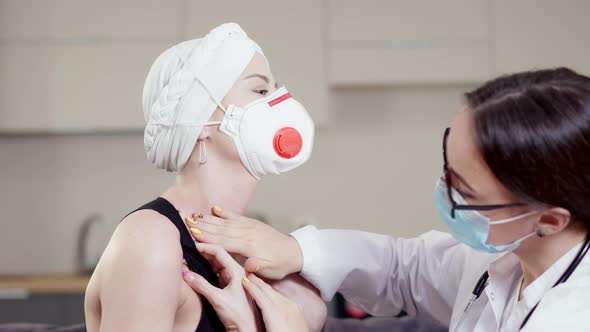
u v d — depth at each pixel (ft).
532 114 3.57
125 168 12.89
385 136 12.98
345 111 12.97
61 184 12.89
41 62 11.64
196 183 4.26
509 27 11.82
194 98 4.15
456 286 5.20
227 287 4.06
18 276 12.49
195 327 4.02
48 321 11.07
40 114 11.68
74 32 11.63
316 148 12.95
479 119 3.72
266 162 4.21
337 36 11.79
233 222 4.31
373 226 12.93
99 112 11.63
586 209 3.69
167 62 4.33
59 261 12.88
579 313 3.72
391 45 11.80
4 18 11.64
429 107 12.95
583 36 11.82
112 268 3.75
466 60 11.79
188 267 4.05
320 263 4.78
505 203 3.78
